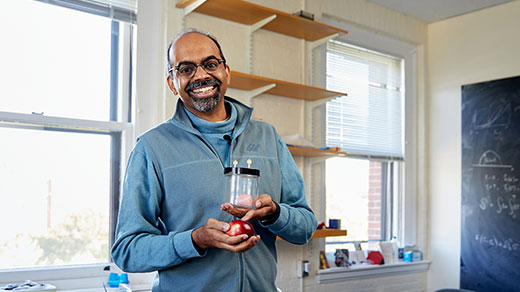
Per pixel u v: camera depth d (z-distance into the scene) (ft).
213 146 4.94
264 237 4.96
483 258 12.53
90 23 8.77
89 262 8.43
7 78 7.93
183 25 9.27
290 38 11.09
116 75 9.04
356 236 12.82
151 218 4.68
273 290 5.04
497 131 12.50
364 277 12.16
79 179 8.42
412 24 13.96
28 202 7.93
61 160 8.27
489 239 12.44
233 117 5.08
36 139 8.05
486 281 12.42
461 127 13.33
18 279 7.64
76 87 8.59
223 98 5.13
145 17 9.06
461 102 13.41
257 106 10.36
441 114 13.91
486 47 13.00
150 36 9.10
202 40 4.79
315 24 10.32
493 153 12.53
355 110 12.75
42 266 7.98
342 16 12.18
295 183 5.37
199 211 4.68
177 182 4.70
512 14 12.52
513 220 12.00
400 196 13.76
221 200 4.73
